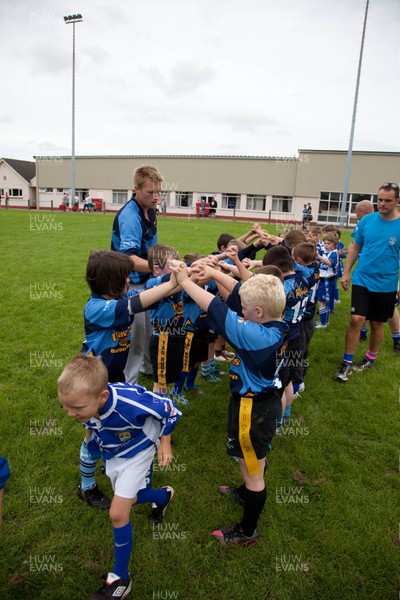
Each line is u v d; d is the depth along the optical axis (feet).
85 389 6.23
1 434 10.82
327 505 8.94
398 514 8.74
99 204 131.64
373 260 14.57
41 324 19.36
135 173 11.66
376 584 7.21
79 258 36.78
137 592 7.00
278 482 9.59
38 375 14.12
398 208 14.70
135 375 12.07
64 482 9.30
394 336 17.98
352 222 112.27
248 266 12.69
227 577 7.29
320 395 13.82
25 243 44.91
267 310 7.40
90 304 8.30
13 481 9.23
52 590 6.98
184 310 12.44
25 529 8.07
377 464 10.32
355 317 14.67
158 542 7.93
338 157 111.34
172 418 7.34
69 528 8.16
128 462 7.18
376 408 12.94
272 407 7.71
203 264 9.11
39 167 141.69
